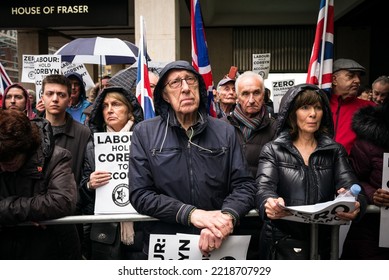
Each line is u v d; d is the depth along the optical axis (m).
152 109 3.25
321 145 2.17
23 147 1.93
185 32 13.08
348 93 3.56
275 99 4.49
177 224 2.09
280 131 2.26
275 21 12.91
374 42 12.06
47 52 11.74
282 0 11.55
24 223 2.04
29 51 11.14
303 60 13.29
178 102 2.02
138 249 2.44
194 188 2.05
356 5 10.38
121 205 2.35
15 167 1.98
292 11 12.77
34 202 2.00
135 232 2.43
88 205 2.64
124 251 2.51
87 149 2.68
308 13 12.79
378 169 2.33
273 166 2.17
